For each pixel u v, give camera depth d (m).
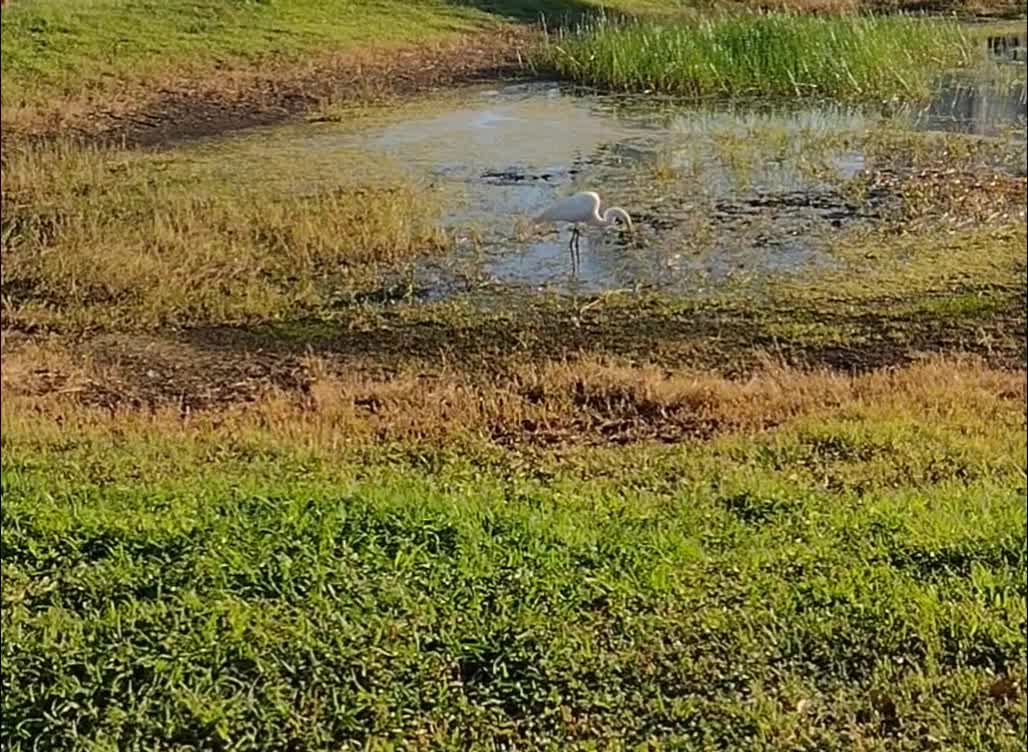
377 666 4.53
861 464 6.75
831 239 11.58
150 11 22.73
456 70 22.11
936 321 9.56
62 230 11.84
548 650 4.57
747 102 19.09
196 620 4.81
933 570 5.17
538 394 8.20
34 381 8.79
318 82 20.70
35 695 4.43
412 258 11.27
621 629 4.72
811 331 9.40
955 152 14.85
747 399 7.96
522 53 23.27
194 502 5.98
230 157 15.68
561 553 5.33
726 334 9.44
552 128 17.34
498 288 10.52
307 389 8.63
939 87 19.69
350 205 12.58
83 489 6.28
